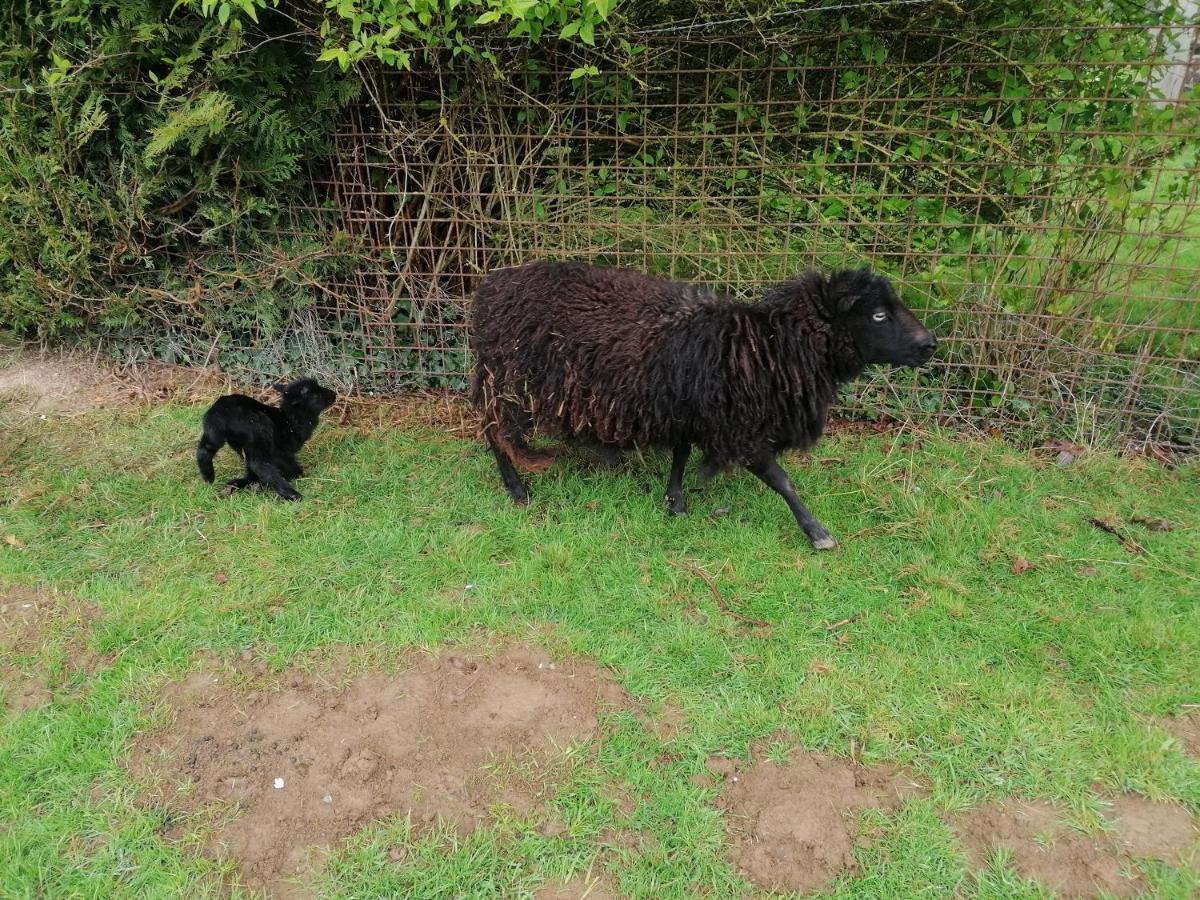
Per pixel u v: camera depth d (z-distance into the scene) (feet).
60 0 15.70
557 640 10.94
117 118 17.21
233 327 19.06
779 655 10.64
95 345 19.42
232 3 13.26
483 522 13.88
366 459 15.98
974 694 9.94
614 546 13.12
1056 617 11.28
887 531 13.44
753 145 16.31
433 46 14.26
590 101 16.43
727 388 12.21
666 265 17.33
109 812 8.39
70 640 10.91
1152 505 14.17
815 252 16.58
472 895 7.60
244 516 13.85
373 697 10.02
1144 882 7.74
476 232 17.63
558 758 9.12
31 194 16.93
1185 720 9.62
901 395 17.29
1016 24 14.71
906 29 14.73
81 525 13.55
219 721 9.62
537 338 12.93
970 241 16.46
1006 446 16.22
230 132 16.38
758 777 8.87
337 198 17.83
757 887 7.70
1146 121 14.94
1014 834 8.23
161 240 18.34
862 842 8.14
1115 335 16.16
